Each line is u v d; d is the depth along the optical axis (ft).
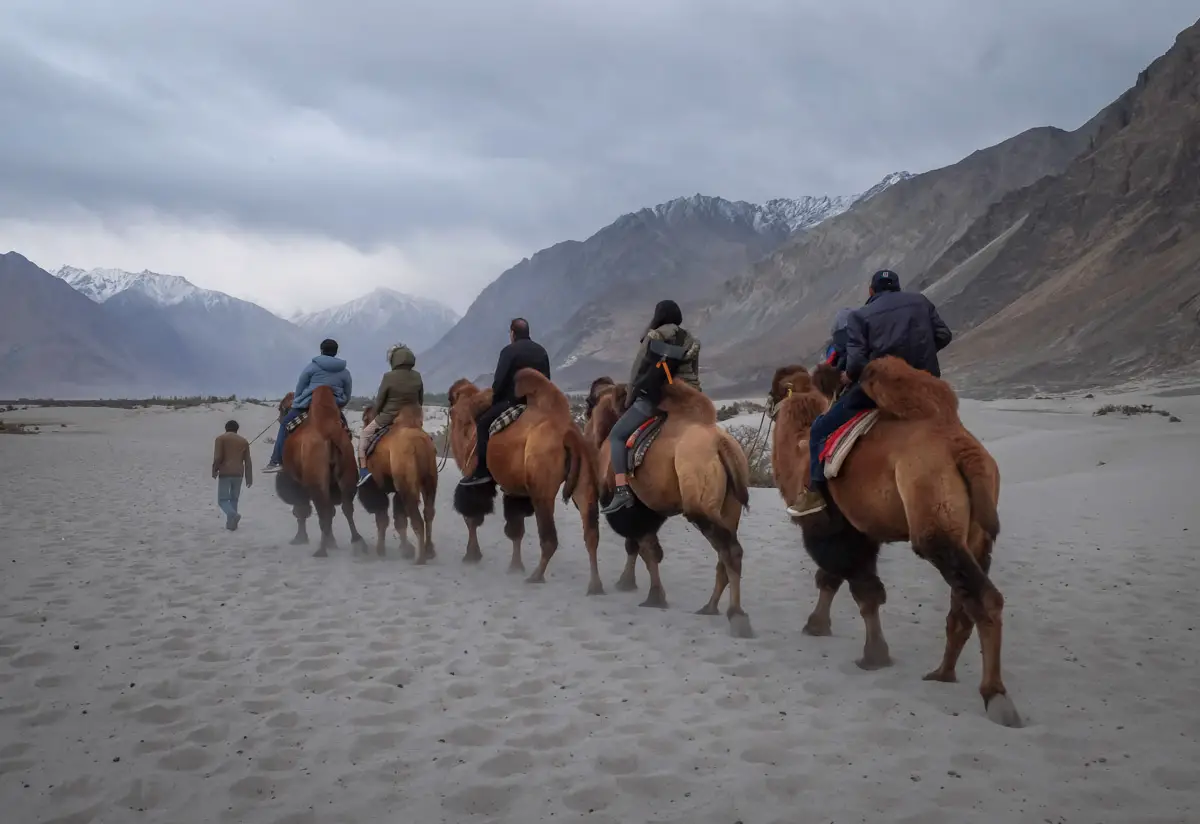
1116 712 20.16
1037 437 89.35
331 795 16.62
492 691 21.84
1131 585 31.73
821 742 18.66
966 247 524.52
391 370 39.75
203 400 207.41
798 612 29.71
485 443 35.47
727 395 523.29
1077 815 15.66
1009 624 27.22
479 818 15.88
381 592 32.30
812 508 23.15
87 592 31.50
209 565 36.83
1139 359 267.59
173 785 16.98
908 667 23.53
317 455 39.63
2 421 146.51
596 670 23.35
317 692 21.81
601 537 45.03
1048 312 339.16
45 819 15.81
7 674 22.82
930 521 19.98
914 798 16.25
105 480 69.36
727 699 21.06
